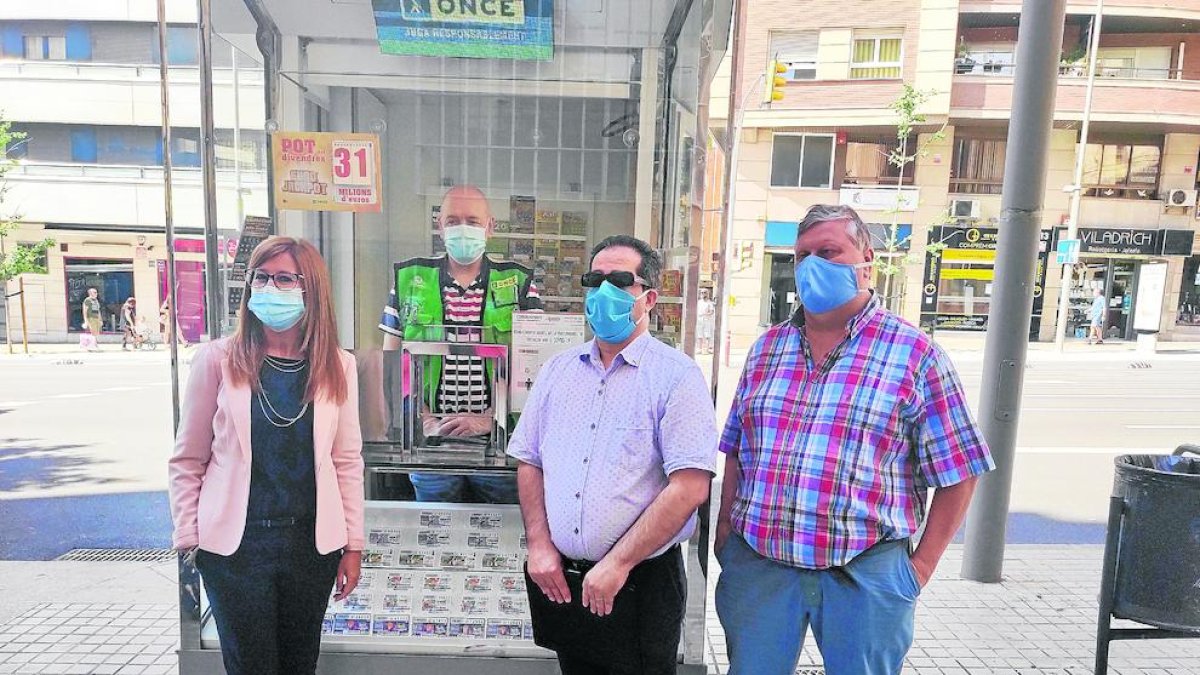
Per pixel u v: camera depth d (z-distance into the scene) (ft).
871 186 56.44
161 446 22.25
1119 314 61.41
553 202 8.52
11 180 54.34
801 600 6.16
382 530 7.95
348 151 8.25
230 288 7.72
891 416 5.85
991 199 56.85
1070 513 17.42
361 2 8.23
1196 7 53.47
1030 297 11.93
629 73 8.41
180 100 7.68
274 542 6.28
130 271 56.80
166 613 10.84
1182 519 8.09
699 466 5.74
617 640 6.14
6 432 24.20
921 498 6.27
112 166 55.47
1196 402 33.32
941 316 57.72
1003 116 53.21
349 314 8.33
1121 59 57.16
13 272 48.49
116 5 53.78
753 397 6.51
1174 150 58.03
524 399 8.15
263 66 8.20
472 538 7.95
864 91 53.57
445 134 8.45
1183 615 8.19
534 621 6.46
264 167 8.18
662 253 8.21
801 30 53.93
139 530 14.93
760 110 55.36
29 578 12.21
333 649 7.87
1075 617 11.20
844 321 6.17
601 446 5.96
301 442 6.38
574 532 5.96
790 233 56.90
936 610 11.40
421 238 8.36
